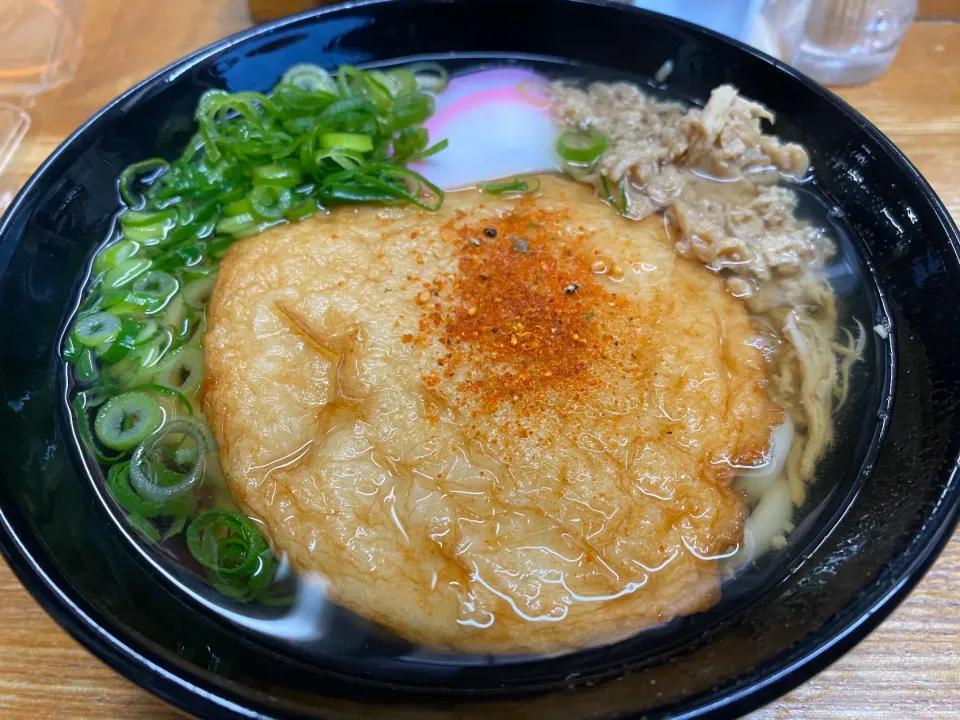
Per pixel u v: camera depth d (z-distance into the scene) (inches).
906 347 5.4
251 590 4.6
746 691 3.7
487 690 4.3
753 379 5.4
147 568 4.7
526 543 4.6
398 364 5.2
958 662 4.7
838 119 6.4
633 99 7.3
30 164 7.2
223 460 5.0
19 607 4.8
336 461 4.9
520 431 4.9
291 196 6.4
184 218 6.3
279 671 4.2
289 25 6.9
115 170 6.3
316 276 5.7
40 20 8.2
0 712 4.5
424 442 4.9
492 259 5.8
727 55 6.9
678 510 4.8
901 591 4.0
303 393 5.2
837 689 4.6
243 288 5.7
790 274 6.0
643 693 4.0
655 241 6.1
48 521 4.5
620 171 6.5
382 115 6.9
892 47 7.8
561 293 5.5
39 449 5.0
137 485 5.0
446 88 7.5
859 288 5.9
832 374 5.5
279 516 4.8
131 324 5.7
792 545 4.8
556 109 7.3
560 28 7.4
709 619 4.6
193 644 4.2
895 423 5.1
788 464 5.1
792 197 6.6
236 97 6.5
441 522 4.7
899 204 5.8
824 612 4.1
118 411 5.2
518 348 5.2
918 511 4.3
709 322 5.6
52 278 5.7
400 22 7.3
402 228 6.1
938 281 5.3
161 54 8.2
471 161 7.0
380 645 4.4
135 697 4.5
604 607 4.5
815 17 7.8
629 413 5.0
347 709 4.0
